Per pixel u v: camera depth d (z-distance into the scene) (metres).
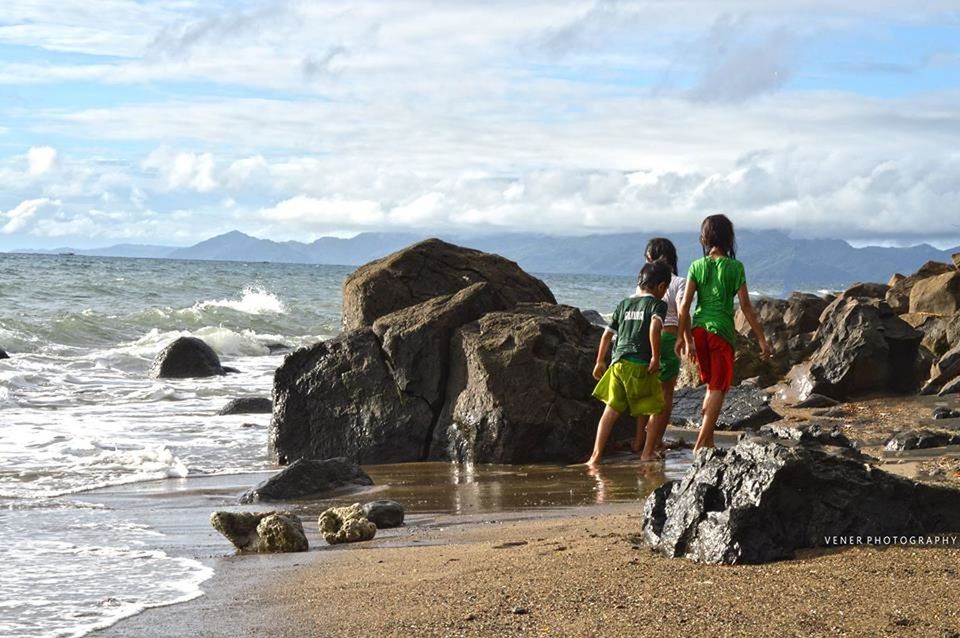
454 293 14.28
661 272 11.12
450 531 7.89
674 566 5.55
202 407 18.09
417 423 12.55
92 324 31.67
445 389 12.66
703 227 10.16
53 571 6.62
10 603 5.77
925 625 4.43
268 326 36.94
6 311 36.56
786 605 4.74
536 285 14.89
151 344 29.08
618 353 11.20
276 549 7.38
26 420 15.82
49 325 30.19
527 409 12.02
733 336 9.96
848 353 16.12
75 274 62.66
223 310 37.47
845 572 5.19
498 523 8.22
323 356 13.12
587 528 7.31
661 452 11.84
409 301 14.29
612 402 11.31
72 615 5.51
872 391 16.17
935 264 23.84
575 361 12.43
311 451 12.83
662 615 4.69
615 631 4.52
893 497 5.83
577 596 5.07
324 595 5.66
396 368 12.71
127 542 7.73
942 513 5.89
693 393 15.74
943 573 5.13
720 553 5.54
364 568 6.40
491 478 10.91
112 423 15.71
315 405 12.95
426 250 14.73
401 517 8.47
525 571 5.73
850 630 4.39
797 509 5.70
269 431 13.16
